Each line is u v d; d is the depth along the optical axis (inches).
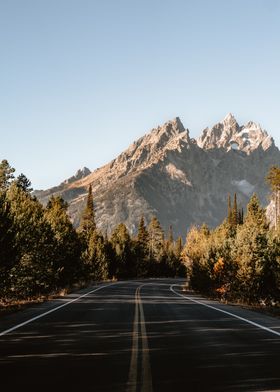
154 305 1095.0
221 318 770.8
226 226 2682.1
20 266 1146.7
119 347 444.5
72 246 1761.8
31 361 367.9
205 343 477.1
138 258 4778.5
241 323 686.5
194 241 3693.4
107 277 3631.9
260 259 1382.9
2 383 292.7
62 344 457.7
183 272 5940.0
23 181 1852.9
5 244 890.7
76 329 584.7
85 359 378.6
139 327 617.9
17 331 553.3
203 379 308.8
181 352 418.9
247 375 322.3
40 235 1243.8
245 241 1430.9
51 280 1402.6
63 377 311.4
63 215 1862.7
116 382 297.7
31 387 282.8
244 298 1418.6
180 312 892.6
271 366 354.9
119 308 970.7
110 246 3939.5
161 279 4680.1
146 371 333.1
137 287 2490.2
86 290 1923.0
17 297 1198.3
